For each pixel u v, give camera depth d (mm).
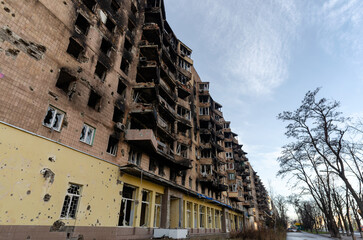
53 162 10789
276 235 25312
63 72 12609
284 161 28922
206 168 31500
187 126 26984
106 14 17516
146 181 17875
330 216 35375
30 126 10148
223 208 36562
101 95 15117
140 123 19281
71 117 12414
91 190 12648
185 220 23219
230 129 51938
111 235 13266
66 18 13430
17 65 10195
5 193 8625
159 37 23531
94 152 13523
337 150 21750
